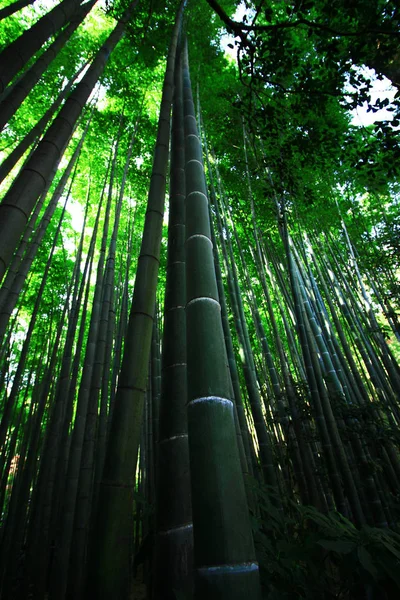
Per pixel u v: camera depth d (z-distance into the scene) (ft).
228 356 11.18
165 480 4.06
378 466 13.46
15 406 27.20
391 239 19.70
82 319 18.24
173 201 6.94
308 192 11.87
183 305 5.41
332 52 8.56
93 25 22.35
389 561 4.44
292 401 16.53
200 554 2.66
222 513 2.76
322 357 18.45
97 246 34.68
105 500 3.75
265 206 21.77
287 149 11.02
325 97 9.48
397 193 27.68
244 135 18.92
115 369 16.14
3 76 4.98
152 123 25.52
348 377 20.36
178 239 6.25
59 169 27.84
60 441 17.62
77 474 12.53
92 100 21.17
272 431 21.90
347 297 28.17
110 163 22.84
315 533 5.29
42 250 26.58
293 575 5.02
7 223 4.10
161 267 29.01
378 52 8.46
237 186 23.00
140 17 15.05
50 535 15.11
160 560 3.68
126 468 4.01
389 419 17.39
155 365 13.26
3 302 12.94
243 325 15.43
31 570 12.70
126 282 19.13
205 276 4.43
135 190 27.53
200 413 3.34
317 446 19.17
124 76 22.35
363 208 29.76
